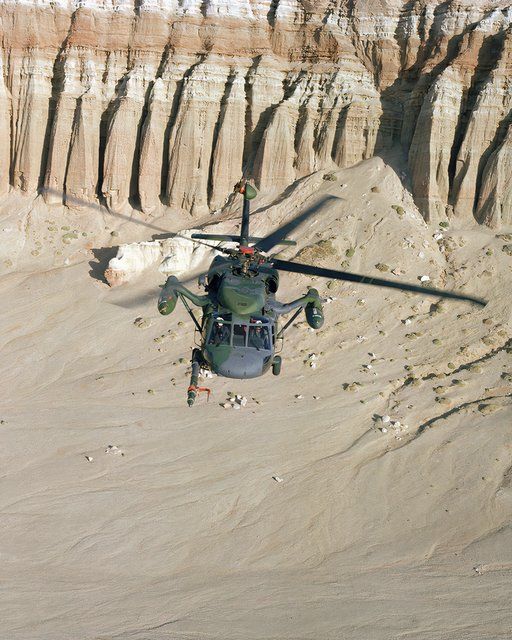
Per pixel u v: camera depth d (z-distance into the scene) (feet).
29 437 117.19
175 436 117.80
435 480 110.22
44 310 150.10
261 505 104.99
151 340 140.87
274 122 167.84
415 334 138.82
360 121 168.86
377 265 149.79
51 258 165.07
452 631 82.99
